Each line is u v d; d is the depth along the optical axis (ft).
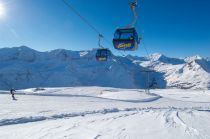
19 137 37.19
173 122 50.21
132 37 59.77
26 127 45.37
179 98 284.41
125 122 49.52
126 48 61.62
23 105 85.15
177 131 40.86
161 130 41.50
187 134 38.78
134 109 86.02
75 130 41.24
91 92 327.88
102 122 49.42
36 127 44.70
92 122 49.39
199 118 58.03
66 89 372.38
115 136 37.06
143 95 245.45
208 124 48.85
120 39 60.39
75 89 370.94
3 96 142.51
